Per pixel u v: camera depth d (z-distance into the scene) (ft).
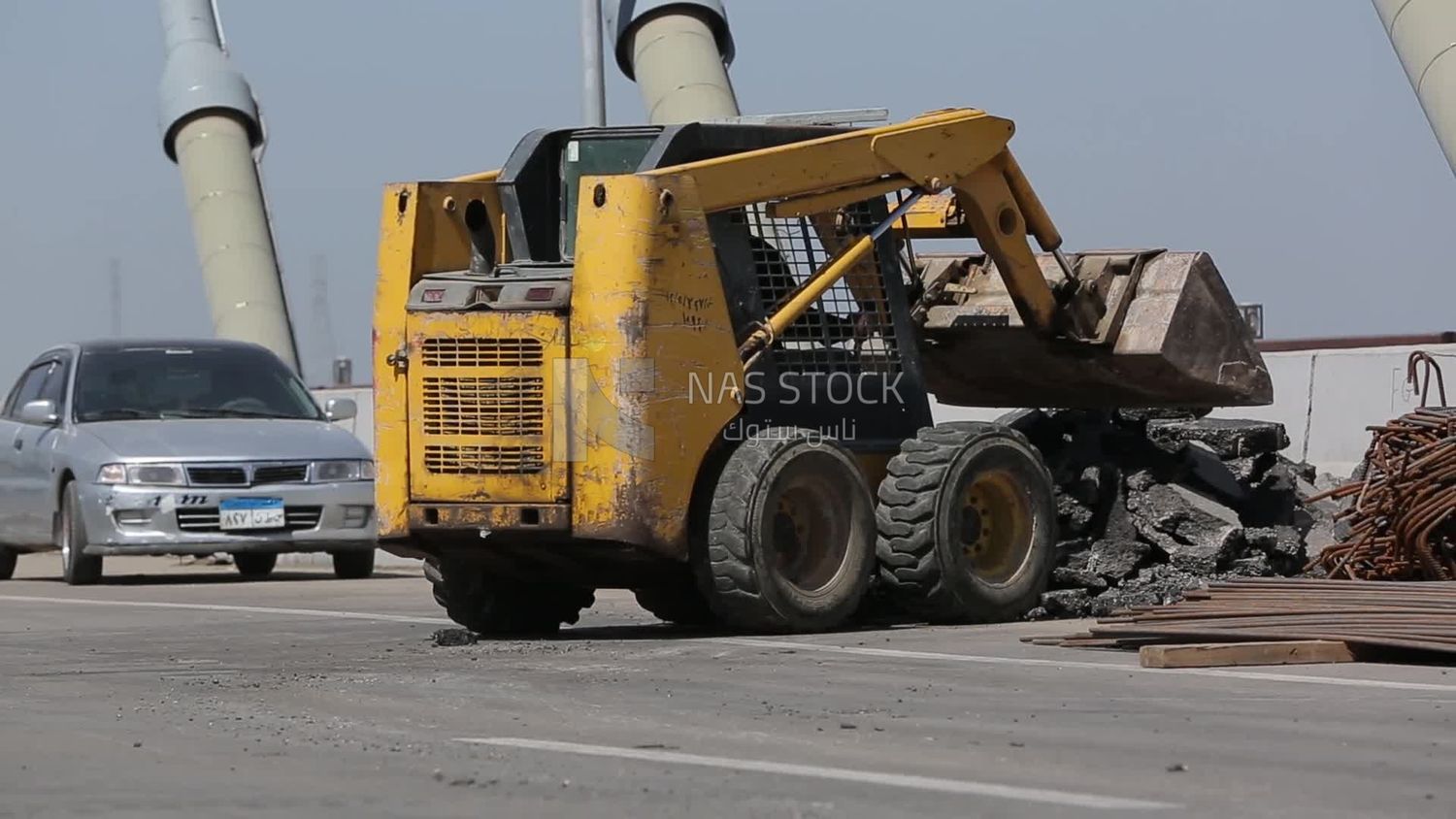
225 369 104.94
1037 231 75.25
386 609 79.15
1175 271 76.23
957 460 66.59
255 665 57.00
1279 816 31.55
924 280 80.64
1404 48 122.11
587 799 33.58
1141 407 78.59
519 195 66.39
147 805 33.58
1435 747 38.65
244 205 167.94
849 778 35.32
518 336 61.87
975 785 34.53
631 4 165.07
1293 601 57.36
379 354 64.59
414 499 63.57
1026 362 78.38
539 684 50.55
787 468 62.85
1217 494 76.43
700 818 31.71
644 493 60.70
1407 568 68.23
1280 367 98.68
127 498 95.14
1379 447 70.44
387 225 65.21
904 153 68.85
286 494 96.48
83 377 103.09
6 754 39.75
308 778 36.14
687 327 61.57
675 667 54.19
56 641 65.26
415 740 40.91
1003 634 63.31
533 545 62.54
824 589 64.18
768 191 64.34
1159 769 36.27
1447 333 111.34
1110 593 70.95
